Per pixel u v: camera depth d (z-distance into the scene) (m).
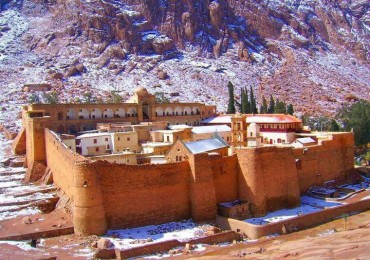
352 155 92.31
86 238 54.56
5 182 76.12
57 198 66.56
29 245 52.34
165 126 101.44
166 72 180.62
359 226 61.66
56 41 189.62
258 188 66.25
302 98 183.00
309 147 82.81
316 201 75.94
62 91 150.88
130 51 191.00
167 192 62.06
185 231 58.75
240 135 97.50
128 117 107.94
